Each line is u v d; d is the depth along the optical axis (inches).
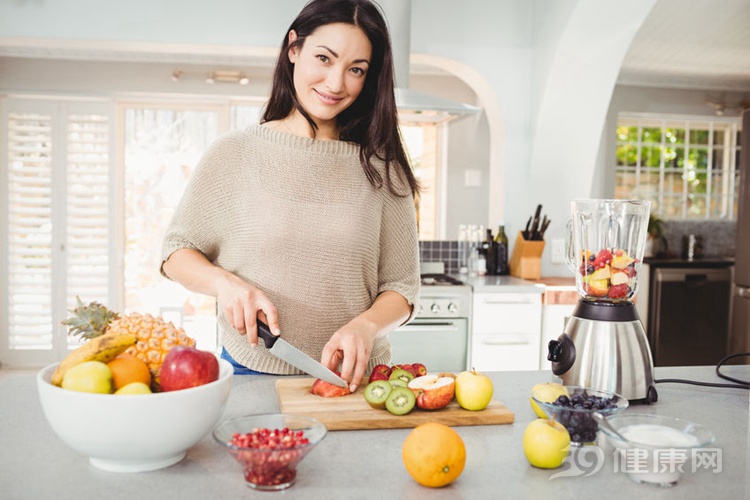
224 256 56.0
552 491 34.8
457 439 34.7
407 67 137.6
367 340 49.1
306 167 54.7
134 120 202.2
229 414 45.4
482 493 34.3
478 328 134.0
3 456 37.4
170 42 135.7
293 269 54.4
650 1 121.8
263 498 32.9
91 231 198.1
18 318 196.9
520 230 152.4
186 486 34.0
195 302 206.2
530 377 59.1
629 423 39.8
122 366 35.0
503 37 147.2
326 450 39.8
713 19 149.9
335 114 54.6
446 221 218.5
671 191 221.0
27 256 196.7
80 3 133.0
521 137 149.4
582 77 138.0
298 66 53.6
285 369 56.2
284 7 137.5
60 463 36.6
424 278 146.8
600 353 50.7
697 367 65.2
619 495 34.5
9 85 191.3
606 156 208.8
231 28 136.6
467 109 134.9
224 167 55.2
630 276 51.8
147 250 205.0
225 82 197.9
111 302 199.8
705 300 190.5
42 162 195.9
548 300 135.3
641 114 211.5
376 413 44.1
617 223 52.2
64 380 33.7
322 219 54.6
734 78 202.5
